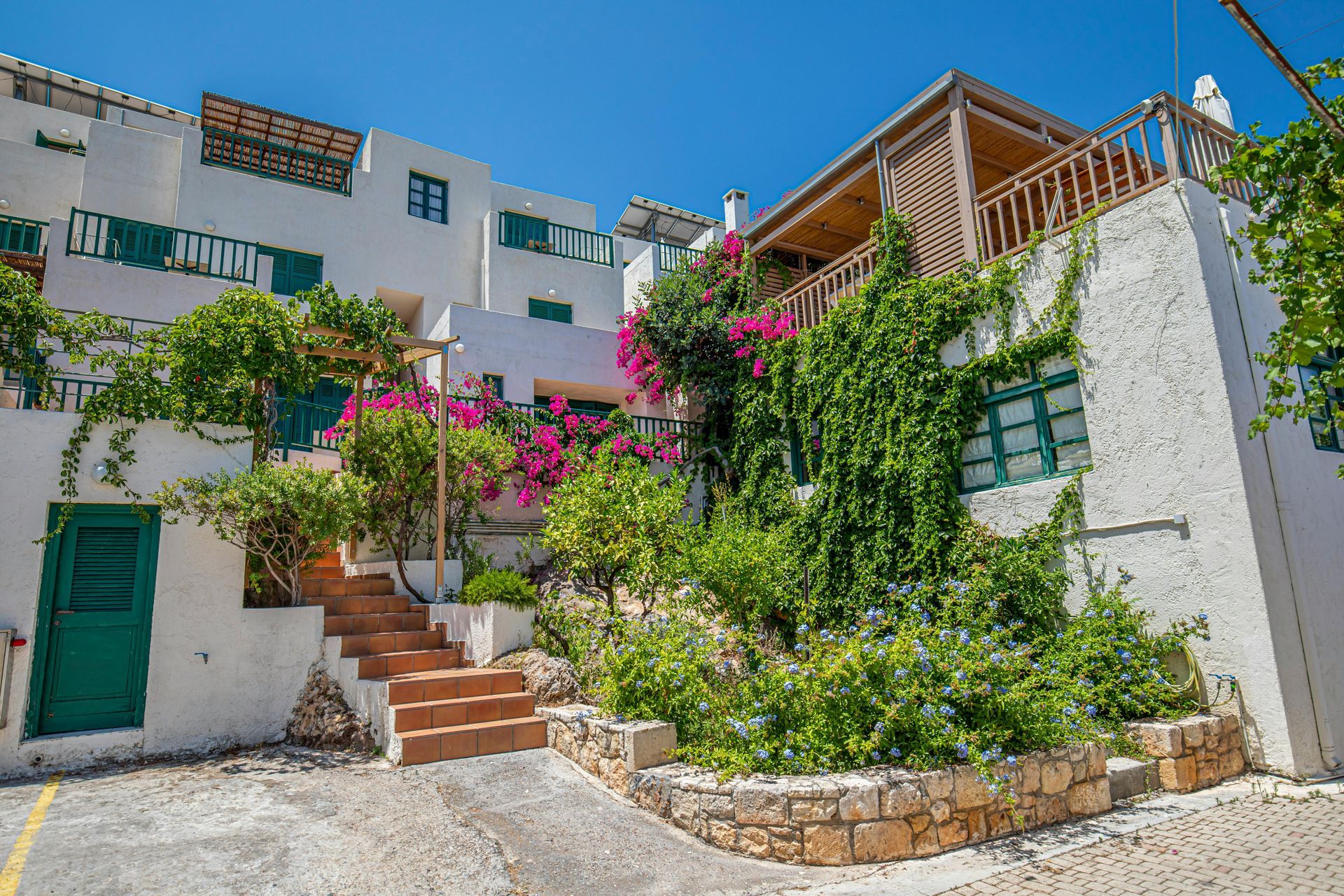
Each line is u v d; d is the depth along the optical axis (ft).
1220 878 14.49
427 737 21.47
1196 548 22.99
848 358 33.35
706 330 42.52
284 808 17.87
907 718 17.25
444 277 56.75
